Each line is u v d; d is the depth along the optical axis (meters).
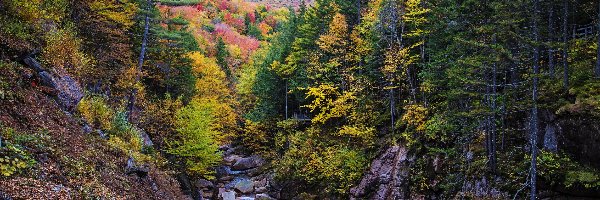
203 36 78.19
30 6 17.42
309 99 35.84
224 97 48.78
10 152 10.45
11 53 15.44
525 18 17.52
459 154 22.45
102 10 26.53
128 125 22.53
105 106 21.30
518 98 20.25
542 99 18.52
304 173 30.23
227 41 81.31
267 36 84.19
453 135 23.20
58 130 14.27
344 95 28.70
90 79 25.11
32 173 10.46
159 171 21.03
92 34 26.59
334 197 27.50
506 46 18.58
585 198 15.86
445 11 23.59
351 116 29.47
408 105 25.84
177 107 31.58
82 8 25.75
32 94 14.96
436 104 25.23
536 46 15.50
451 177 21.84
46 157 11.75
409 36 28.03
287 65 36.50
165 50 35.22
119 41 29.05
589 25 21.73
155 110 30.05
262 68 42.91
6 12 16.80
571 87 17.59
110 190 12.93
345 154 27.80
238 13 104.19
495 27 16.98
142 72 29.55
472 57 19.48
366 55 30.91
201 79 46.41
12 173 9.71
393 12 27.58
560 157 17.12
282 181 32.09
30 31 17.72
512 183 18.64
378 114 29.33
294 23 45.34
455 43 21.91
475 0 21.36
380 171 25.94
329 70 32.53
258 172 37.53
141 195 15.01
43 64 17.16
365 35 31.20
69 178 11.68
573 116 16.59
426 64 25.62
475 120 21.50
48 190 10.14
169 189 19.72
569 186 15.95
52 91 16.19
